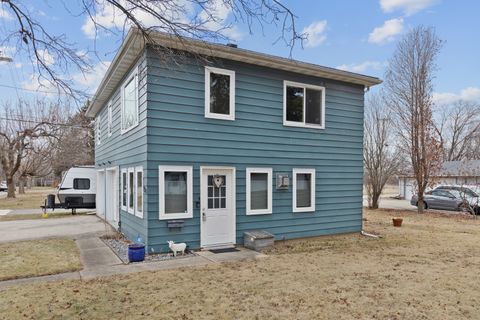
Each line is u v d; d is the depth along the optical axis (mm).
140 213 8094
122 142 10156
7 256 7305
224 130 8531
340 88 10719
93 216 15133
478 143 39688
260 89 9148
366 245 9039
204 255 7590
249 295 4988
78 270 6301
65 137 23500
